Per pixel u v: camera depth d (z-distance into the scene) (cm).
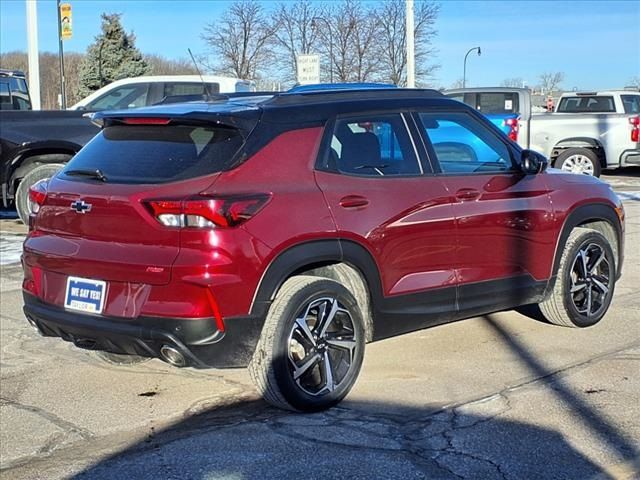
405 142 530
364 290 496
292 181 467
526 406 482
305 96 504
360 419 467
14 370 572
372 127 518
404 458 414
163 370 564
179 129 481
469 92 1762
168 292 434
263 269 443
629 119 1744
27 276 506
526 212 580
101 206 459
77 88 4372
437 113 556
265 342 451
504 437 438
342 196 481
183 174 452
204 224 431
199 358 438
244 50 2911
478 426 454
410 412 477
